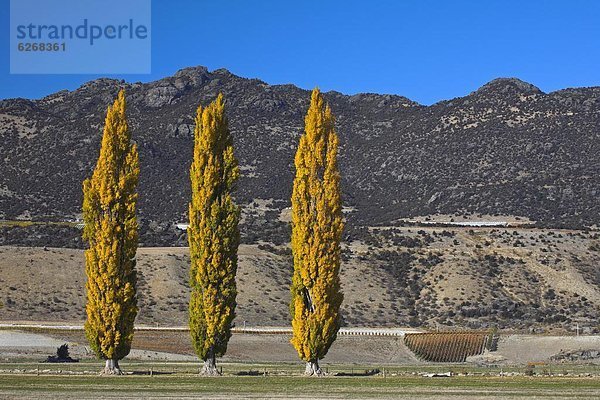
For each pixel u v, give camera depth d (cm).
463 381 5419
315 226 5781
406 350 9356
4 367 6331
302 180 5825
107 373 5694
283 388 4816
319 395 4497
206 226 5728
